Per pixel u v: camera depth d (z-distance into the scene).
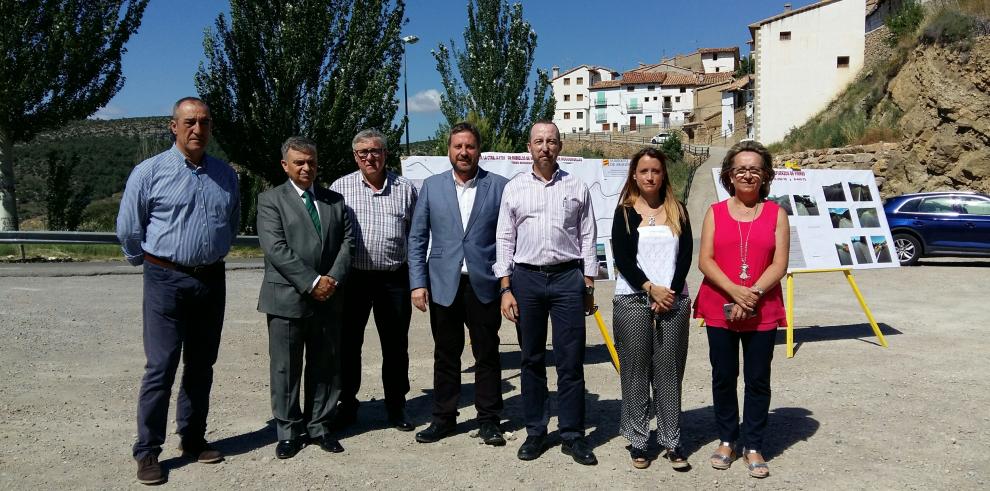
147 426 3.85
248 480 3.89
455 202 4.58
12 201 18.55
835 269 7.48
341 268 4.36
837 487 3.83
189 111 3.91
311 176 4.36
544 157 4.27
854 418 5.00
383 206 4.79
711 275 4.14
